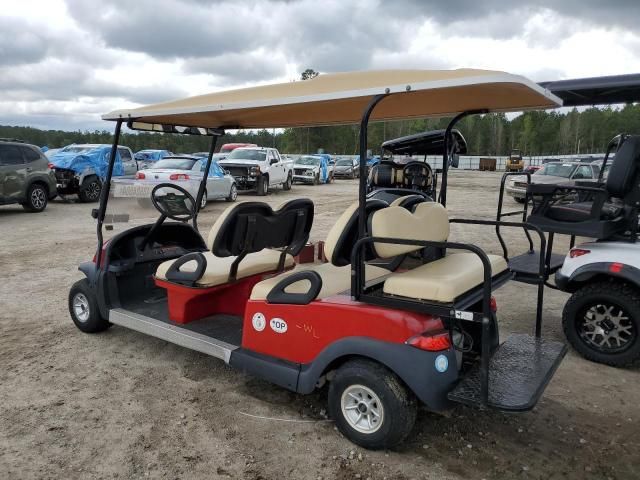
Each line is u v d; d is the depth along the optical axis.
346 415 2.87
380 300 2.75
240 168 16.95
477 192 19.84
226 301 4.02
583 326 4.11
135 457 2.77
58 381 3.64
